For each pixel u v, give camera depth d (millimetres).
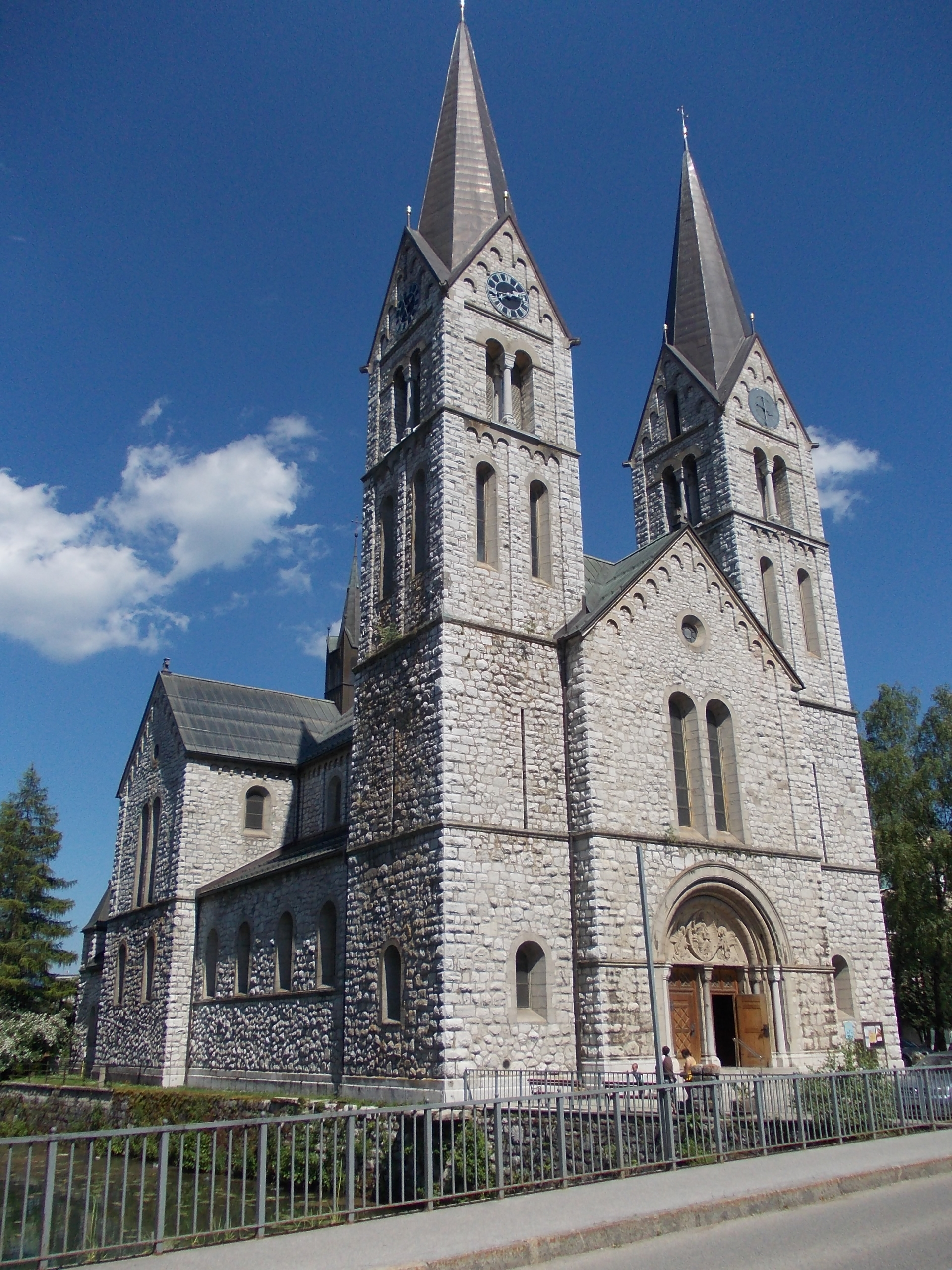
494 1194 16719
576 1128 18578
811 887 35375
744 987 33125
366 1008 31344
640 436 50812
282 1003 38188
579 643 33094
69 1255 12195
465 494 34406
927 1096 23719
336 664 61344
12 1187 27953
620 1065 28734
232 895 44719
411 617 34156
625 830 31406
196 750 49719
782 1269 11930
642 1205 14766
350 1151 15016
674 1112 19344
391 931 30922
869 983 39969
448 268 38531
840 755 43438
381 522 37938
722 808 34844
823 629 45531
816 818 41281
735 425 46469
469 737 31078
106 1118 36781
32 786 66188
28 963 59625
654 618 34812
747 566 44281
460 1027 27812
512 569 34438
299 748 53906
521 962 30016
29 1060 58031
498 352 37812
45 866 64938
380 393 40188
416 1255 12266
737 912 33469
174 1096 33625
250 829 50750
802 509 47438
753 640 37469
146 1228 19172
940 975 52344
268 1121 14164
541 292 39469
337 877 36125
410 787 31625
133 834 54750
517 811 31047
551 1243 13008
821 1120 21062
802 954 34094
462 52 44875
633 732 32969
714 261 51156
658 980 30344
